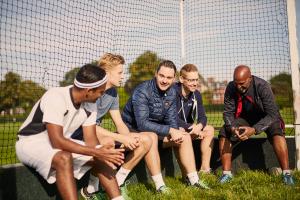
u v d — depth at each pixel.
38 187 3.50
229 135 4.77
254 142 5.28
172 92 4.57
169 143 4.54
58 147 3.11
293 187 4.19
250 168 5.27
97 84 3.21
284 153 4.56
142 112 4.38
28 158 3.17
